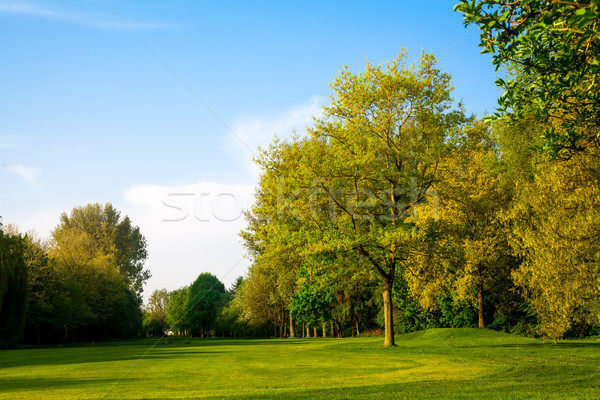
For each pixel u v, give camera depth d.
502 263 35.56
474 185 34.38
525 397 10.10
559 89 6.91
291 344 38.09
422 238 24.92
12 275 43.84
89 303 66.50
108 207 85.81
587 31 5.10
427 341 30.16
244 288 64.56
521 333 34.00
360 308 53.00
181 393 11.66
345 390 11.77
